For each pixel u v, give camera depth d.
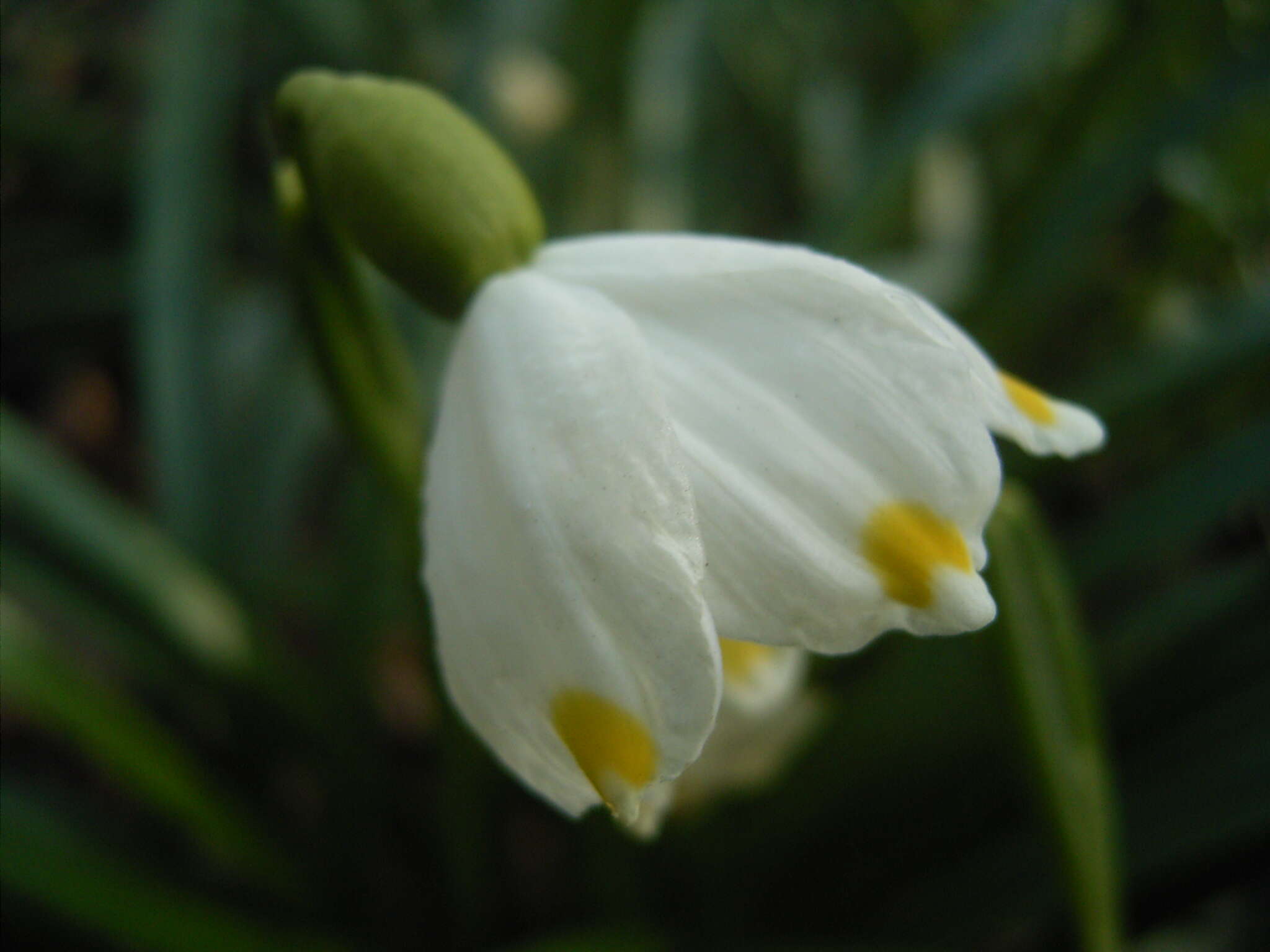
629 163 0.24
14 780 0.16
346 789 0.15
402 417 0.11
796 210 0.28
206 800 0.13
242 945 0.12
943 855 0.14
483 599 0.09
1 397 0.27
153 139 0.19
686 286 0.10
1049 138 0.17
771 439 0.09
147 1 0.31
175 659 0.15
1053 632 0.11
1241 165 0.20
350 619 0.16
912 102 0.20
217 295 0.19
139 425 0.27
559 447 0.09
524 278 0.10
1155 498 0.15
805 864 0.15
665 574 0.09
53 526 0.14
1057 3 0.20
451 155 0.10
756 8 0.29
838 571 0.09
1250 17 0.19
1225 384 0.15
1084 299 0.22
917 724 0.14
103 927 0.12
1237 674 0.14
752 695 0.11
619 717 0.09
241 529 0.18
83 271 0.26
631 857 0.13
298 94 0.10
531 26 0.22
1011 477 0.15
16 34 0.29
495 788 0.14
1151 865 0.13
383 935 0.15
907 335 0.09
